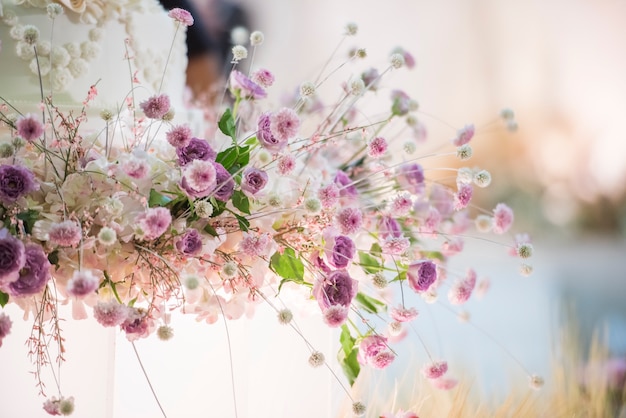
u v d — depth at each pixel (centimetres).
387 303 130
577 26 303
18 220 105
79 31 130
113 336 118
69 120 118
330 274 114
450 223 147
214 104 236
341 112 147
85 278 100
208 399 123
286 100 188
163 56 139
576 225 301
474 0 294
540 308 225
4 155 110
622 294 241
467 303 224
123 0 134
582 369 192
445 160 292
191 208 110
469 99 295
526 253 128
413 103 146
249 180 113
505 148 299
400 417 128
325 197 116
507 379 179
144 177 109
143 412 120
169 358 121
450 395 161
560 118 304
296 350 130
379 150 125
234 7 262
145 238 109
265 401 128
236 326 125
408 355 177
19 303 109
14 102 126
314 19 277
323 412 132
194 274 112
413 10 288
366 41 285
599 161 305
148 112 113
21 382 117
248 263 115
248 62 264
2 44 126
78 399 118
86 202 110
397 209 124
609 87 304
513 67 299
